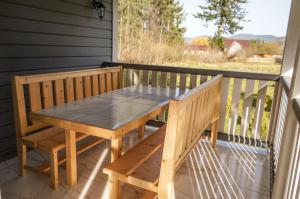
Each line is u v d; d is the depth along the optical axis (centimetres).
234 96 313
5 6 230
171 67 335
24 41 253
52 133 226
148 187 154
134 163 172
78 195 201
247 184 228
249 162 272
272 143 293
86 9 332
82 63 337
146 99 238
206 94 217
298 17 261
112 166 167
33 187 210
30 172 232
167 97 249
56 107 206
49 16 278
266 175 244
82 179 224
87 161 259
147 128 371
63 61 305
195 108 187
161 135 221
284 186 163
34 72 268
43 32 273
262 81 295
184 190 215
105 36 378
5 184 212
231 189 219
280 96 272
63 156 239
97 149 287
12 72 246
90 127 163
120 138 178
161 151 193
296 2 259
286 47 273
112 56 398
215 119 288
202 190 216
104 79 320
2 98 241
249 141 310
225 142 329
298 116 120
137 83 369
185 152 182
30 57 262
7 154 257
